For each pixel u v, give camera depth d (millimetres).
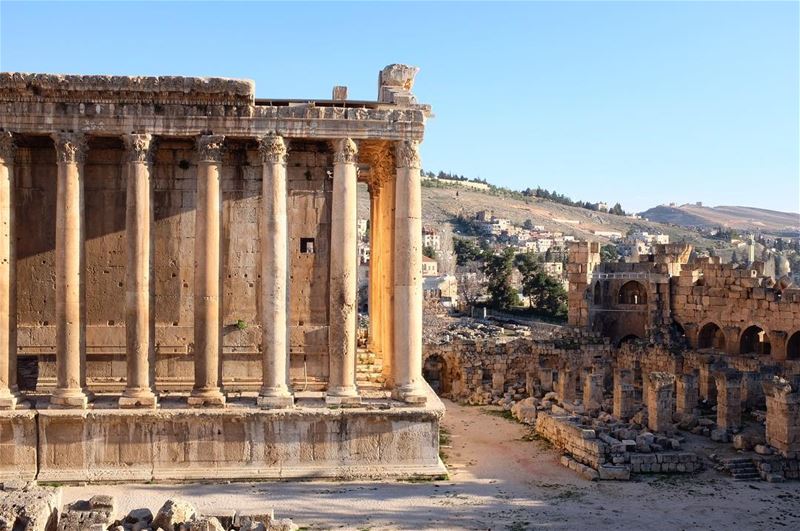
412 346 40094
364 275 147125
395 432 38844
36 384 42688
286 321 39500
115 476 37438
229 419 38125
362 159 50625
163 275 41719
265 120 39219
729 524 33344
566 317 141875
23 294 41250
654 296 96250
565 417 49000
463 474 40781
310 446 38500
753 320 84375
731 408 48969
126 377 39750
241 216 41844
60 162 38594
